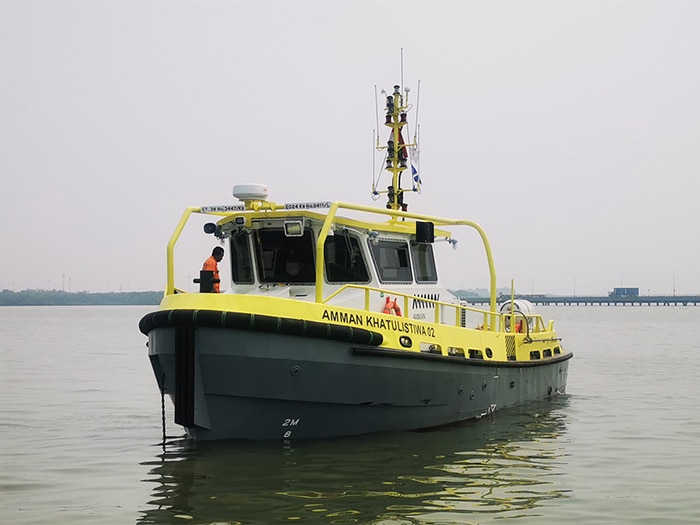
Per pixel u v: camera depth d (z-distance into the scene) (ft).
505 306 56.70
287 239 43.52
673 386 71.82
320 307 37.32
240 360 35.68
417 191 51.13
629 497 31.14
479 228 49.29
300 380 36.83
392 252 45.78
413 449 38.50
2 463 37.55
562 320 335.26
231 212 42.65
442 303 45.50
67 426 49.14
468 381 44.45
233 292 44.52
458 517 28.07
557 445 41.52
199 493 30.81
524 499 30.60
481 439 41.96
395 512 28.50
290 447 38.04
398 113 51.83
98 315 575.38
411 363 40.22
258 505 29.17
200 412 36.40
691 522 27.94
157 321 36.65
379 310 43.29
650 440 43.45
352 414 39.40
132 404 60.08
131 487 32.45
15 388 71.51
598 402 59.57
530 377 53.78
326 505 29.19
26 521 28.04
